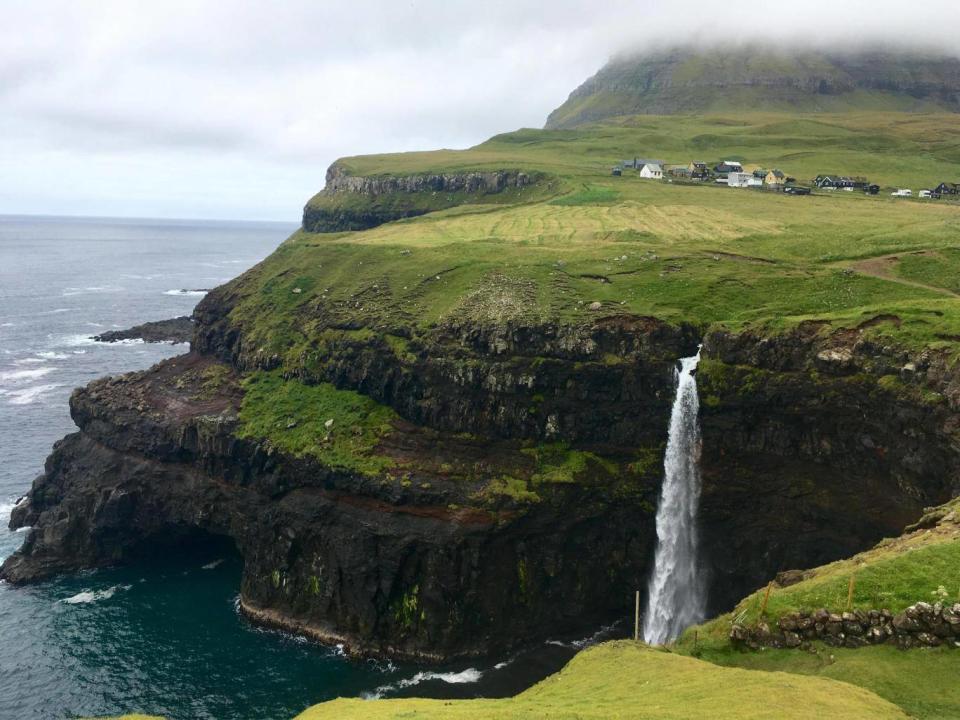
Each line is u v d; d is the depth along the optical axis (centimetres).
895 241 9544
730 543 7200
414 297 9838
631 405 7650
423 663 6950
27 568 8394
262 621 7656
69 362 16838
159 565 8881
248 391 9694
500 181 17675
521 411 7856
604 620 7519
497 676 6719
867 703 3192
